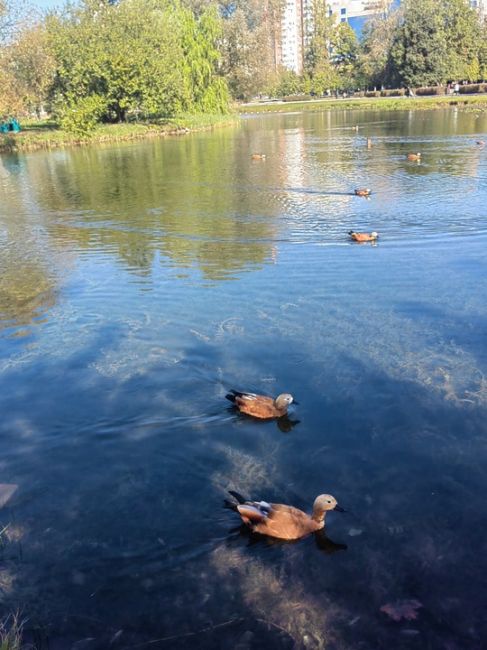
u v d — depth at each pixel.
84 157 38.28
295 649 4.79
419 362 9.16
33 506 6.42
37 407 8.23
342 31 120.38
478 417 7.80
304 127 57.16
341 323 10.63
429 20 91.31
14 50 46.78
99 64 49.34
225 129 57.72
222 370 9.07
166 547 5.85
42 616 5.11
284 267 13.98
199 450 7.30
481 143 35.53
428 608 5.14
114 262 14.98
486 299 11.55
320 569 5.56
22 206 22.83
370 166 29.30
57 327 10.83
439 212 19.02
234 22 77.81
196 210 20.81
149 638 4.91
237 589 5.36
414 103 82.31
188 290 12.59
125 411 8.09
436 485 6.63
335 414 7.94
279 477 6.79
